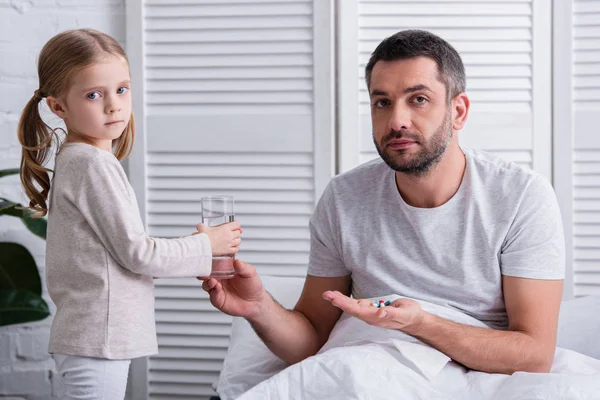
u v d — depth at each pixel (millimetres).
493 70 2193
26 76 2242
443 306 1574
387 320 1367
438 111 1488
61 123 2197
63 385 1529
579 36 2168
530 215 1541
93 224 1516
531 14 2174
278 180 2238
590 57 2170
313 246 1749
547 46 2176
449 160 1560
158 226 2266
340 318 1690
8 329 2254
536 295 1513
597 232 2191
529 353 1441
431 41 1515
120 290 1521
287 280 2002
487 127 2199
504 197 1561
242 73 2223
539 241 1532
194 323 2266
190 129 2234
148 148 2246
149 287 1576
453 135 1573
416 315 1396
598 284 2201
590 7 2158
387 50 1512
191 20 2225
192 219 2258
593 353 1706
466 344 1421
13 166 2254
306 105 2219
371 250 1634
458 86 1536
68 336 1507
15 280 2145
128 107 1614
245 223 2254
